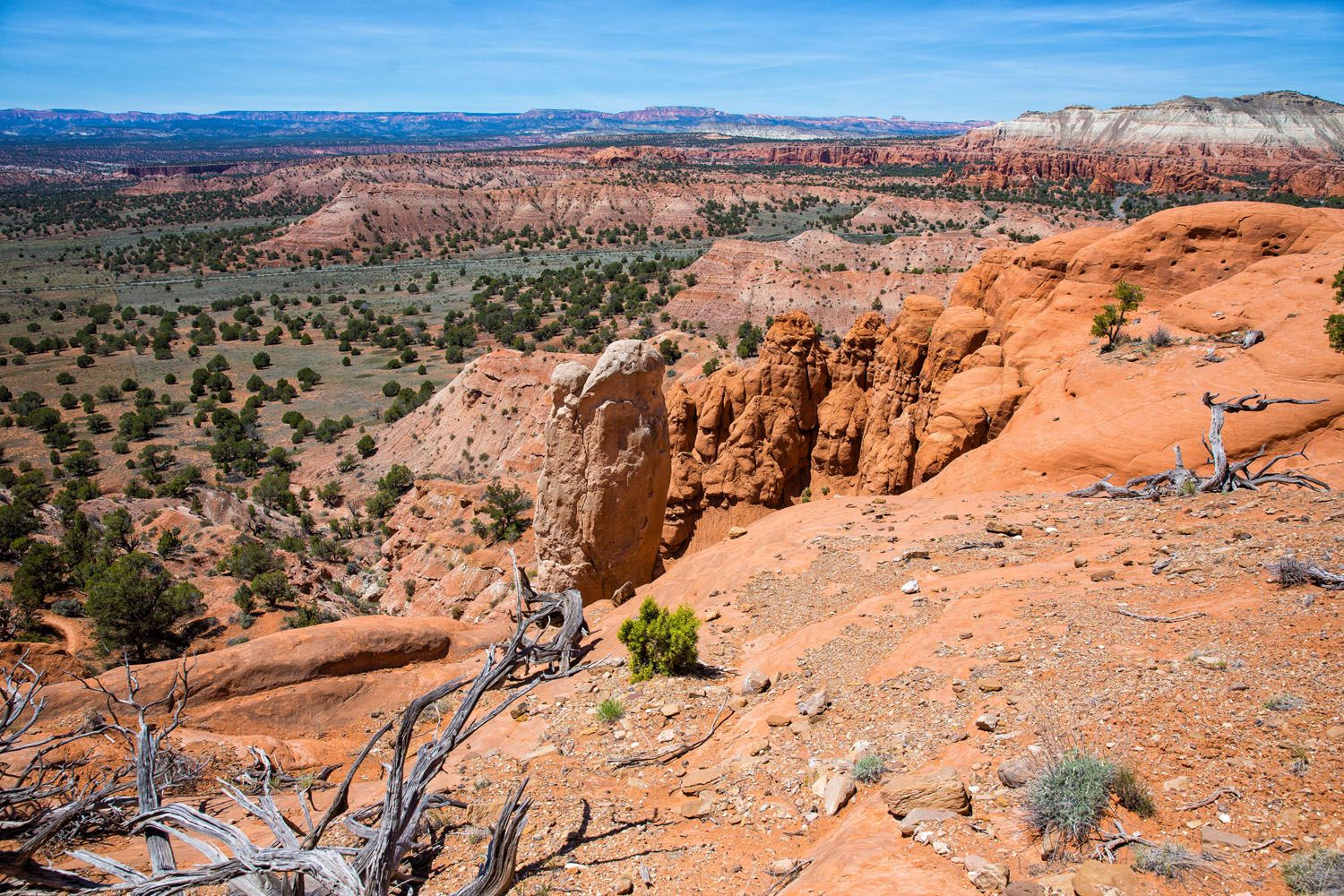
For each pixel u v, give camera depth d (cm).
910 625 1397
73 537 4400
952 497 2348
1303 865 638
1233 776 770
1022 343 3891
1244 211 3766
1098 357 3284
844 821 912
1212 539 1457
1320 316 2825
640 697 1447
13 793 1002
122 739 1485
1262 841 689
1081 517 1870
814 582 1764
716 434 4209
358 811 1129
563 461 2331
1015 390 3600
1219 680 922
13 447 6322
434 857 1052
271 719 1717
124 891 799
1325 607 1020
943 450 3606
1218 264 3778
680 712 1370
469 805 1170
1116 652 1069
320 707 1777
